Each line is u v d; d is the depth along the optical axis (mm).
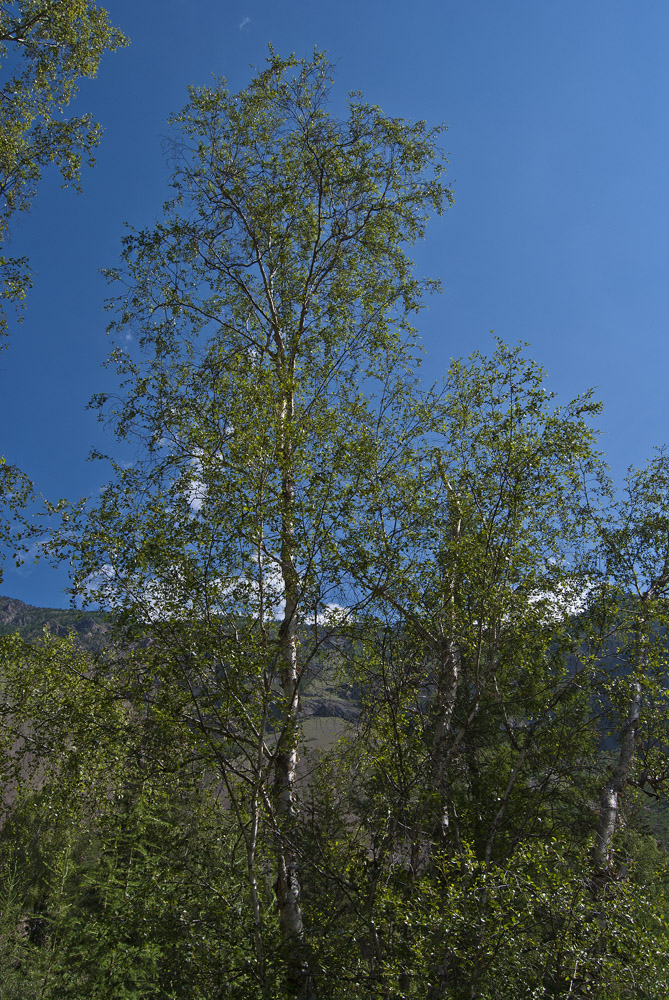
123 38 13438
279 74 12828
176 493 8180
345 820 7504
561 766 9383
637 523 12766
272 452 7848
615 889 6926
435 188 12898
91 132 13273
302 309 12047
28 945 8789
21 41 13070
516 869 6547
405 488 9219
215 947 6684
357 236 12734
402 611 8227
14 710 8008
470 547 8586
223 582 7445
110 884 8031
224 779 7184
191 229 12688
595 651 9445
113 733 7469
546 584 9328
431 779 7824
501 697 9055
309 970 6629
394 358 11680
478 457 10156
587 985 5996
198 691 7414
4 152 12586
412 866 7211
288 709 7523
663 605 10883
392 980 6105
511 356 9984
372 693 8133
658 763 11180
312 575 7520
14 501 8258
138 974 7727
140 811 7672
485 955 5848
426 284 12898
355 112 12727
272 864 7715
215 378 10773
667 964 5816
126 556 7559
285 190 12414
